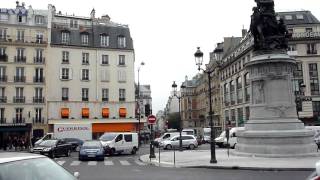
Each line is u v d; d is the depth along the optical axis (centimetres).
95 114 6200
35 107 5884
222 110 8244
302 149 2238
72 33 6312
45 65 6016
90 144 2792
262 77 2394
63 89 6091
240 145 2475
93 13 6862
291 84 2394
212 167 1912
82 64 6231
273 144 2266
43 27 6084
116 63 6431
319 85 6319
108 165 2300
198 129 11319
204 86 10519
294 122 2320
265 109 2367
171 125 12006
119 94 6391
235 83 7238
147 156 2895
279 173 1648
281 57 2364
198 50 2322
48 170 661
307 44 6425
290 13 6825
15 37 5919
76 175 724
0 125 5575
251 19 2552
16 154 670
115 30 6612
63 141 3372
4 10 5972
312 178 585
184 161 2292
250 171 1747
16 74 5856
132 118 6381
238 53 7169
